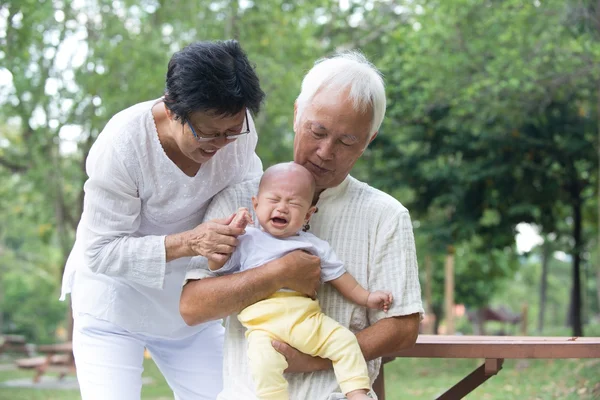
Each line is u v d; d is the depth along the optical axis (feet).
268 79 47.55
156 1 50.31
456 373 37.70
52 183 59.98
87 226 10.03
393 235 9.46
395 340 9.25
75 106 52.03
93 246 9.98
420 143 51.55
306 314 9.06
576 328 52.60
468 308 109.91
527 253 59.00
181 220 10.61
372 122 9.16
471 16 41.14
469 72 42.06
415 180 50.98
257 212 9.36
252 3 48.96
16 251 123.03
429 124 49.32
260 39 49.60
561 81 40.27
